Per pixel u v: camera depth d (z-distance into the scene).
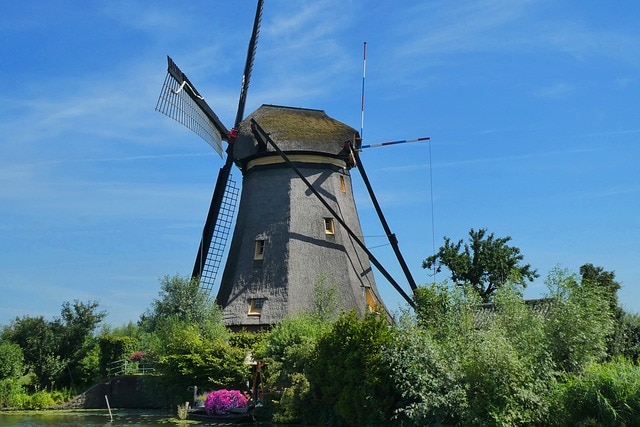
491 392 22.16
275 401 31.73
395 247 44.25
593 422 19.64
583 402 20.66
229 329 42.34
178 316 43.12
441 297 27.95
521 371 22.23
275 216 44.81
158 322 43.12
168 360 38.25
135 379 45.84
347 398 26.75
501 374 22.09
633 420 19.62
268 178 45.78
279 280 43.06
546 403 21.75
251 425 31.41
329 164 46.22
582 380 21.16
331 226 45.28
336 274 43.81
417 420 23.02
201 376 37.84
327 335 28.92
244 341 39.62
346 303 42.94
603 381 20.38
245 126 46.53
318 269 43.62
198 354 37.66
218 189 46.44
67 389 50.53
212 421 33.84
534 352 23.58
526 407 21.98
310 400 30.38
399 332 25.73
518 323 25.38
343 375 27.27
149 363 45.31
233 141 46.22
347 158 46.84
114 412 41.88
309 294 42.75
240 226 46.22
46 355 51.03
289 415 30.50
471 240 53.50
